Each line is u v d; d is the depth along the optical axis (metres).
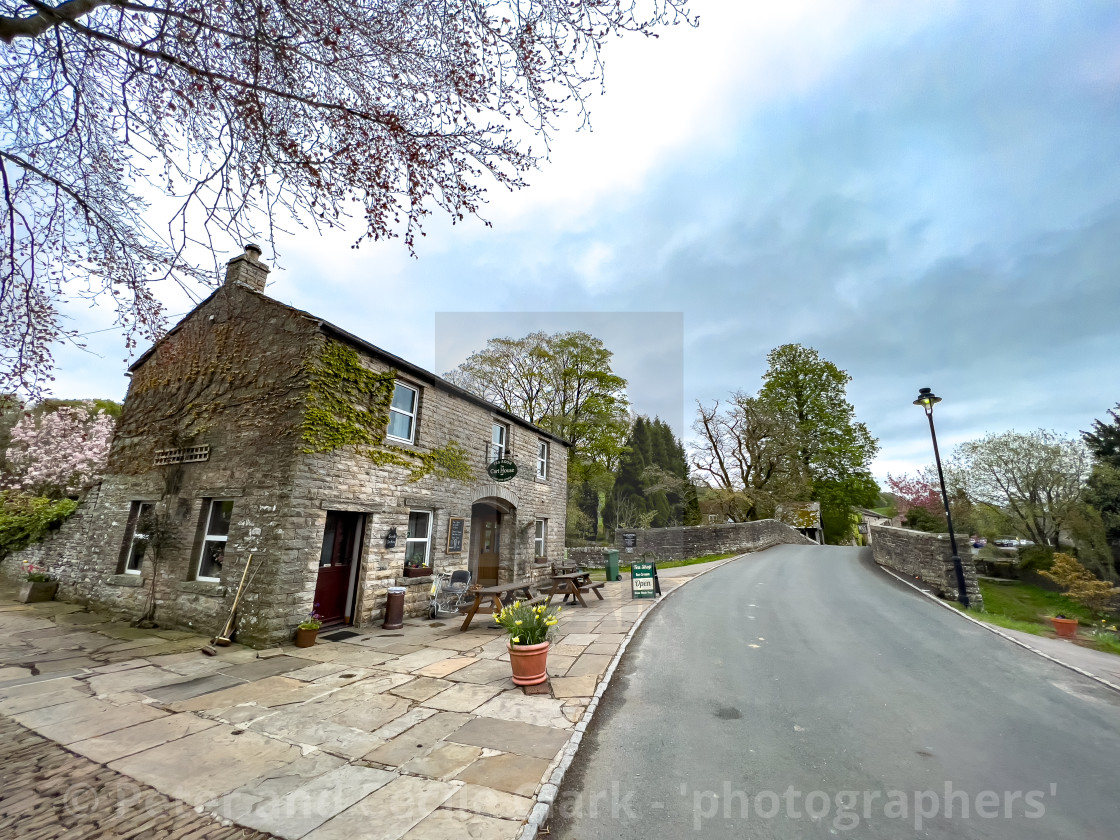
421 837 2.93
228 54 4.03
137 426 10.73
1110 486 17.52
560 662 6.73
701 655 7.21
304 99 4.06
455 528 10.84
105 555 10.16
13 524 13.31
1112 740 4.58
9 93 4.21
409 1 3.82
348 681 5.82
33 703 4.88
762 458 26.88
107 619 8.97
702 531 21.83
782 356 35.62
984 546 21.62
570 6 3.64
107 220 4.85
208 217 4.30
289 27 3.95
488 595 8.91
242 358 9.23
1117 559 17.02
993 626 9.64
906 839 3.05
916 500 27.86
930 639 8.39
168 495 9.34
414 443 10.27
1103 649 9.55
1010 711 5.27
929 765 4.05
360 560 8.96
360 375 9.18
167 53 3.80
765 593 12.76
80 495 11.88
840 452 32.62
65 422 17.78
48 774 3.54
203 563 8.62
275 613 7.30
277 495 7.83
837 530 38.78
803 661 6.99
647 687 5.86
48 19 3.31
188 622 8.12
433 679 5.94
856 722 4.91
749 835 3.08
